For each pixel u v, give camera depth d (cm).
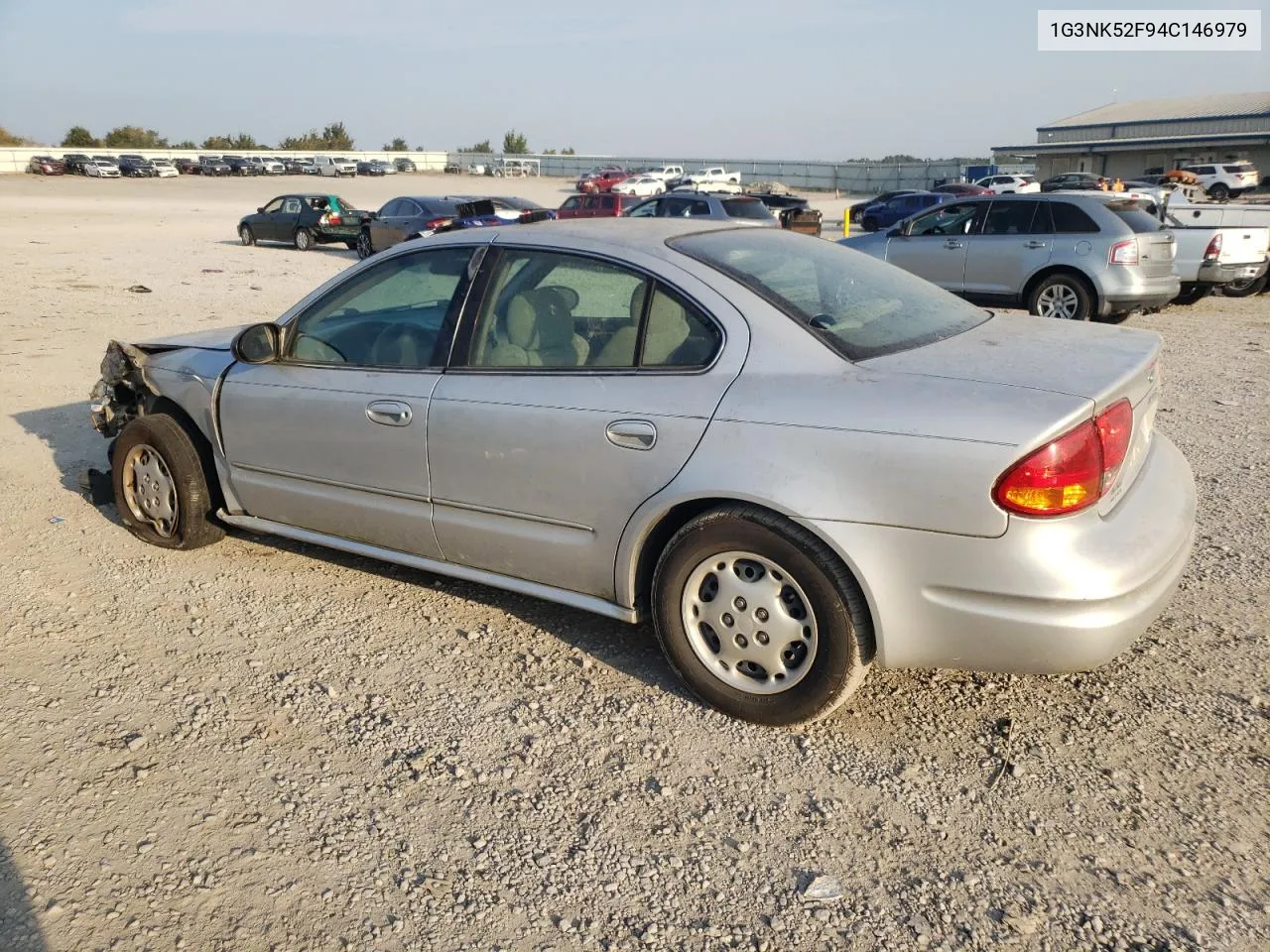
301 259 2270
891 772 314
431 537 401
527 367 369
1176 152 6406
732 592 331
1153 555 299
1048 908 257
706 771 315
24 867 271
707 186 5738
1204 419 757
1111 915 254
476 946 246
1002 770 314
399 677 372
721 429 321
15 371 913
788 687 328
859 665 317
